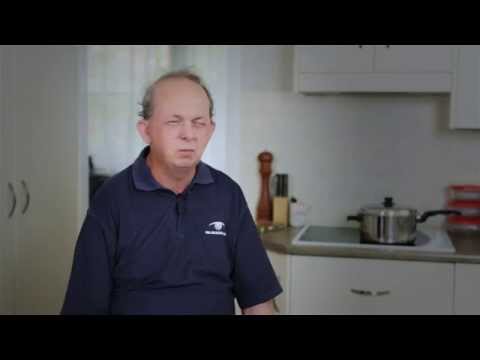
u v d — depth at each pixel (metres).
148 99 1.23
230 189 1.36
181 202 1.28
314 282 2.25
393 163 2.77
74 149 2.62
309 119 2.83
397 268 2.19
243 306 1.41
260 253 1.39
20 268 2.44
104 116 3.09
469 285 2.13
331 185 2.83
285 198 2.80
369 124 2.78
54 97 2.55
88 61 3.06
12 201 2.38
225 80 2.90
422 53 2.41
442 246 2.25
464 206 2.65
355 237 2.51
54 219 2.57
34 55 2.46
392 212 2.29
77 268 1.25
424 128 2.73
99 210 1.26
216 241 1.30
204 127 1.22
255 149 2.90
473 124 2.40
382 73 2.44
